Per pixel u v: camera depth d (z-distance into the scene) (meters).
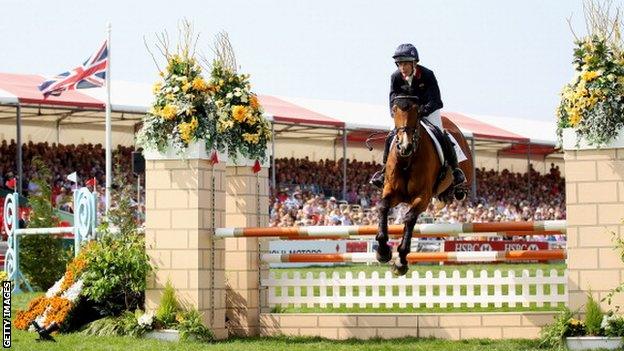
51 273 24.38
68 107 35.91
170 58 14.53
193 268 14.20
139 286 14.44
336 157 55.03
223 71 15.09
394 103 12.11
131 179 41.00
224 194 14.84
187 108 14.27
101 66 28.88
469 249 35.25
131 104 37.34
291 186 45.06
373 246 34.75
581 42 12.84
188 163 14.33
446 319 14.05
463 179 12.84
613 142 12.59
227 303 15.26
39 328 13.52
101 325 14.37
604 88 12.55
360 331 14.45
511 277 14.00
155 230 14.48
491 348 12.61
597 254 12.66
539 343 12.84
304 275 26.78
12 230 23.81
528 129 57.41
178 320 14.02
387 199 12.28
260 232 14.26
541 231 13.30
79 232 19.52
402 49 12.39
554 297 13.79
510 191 58.78
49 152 39.12
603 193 12.67
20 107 35.72
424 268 31.48
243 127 15.23
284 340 14.21
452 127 14.00
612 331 12.33
